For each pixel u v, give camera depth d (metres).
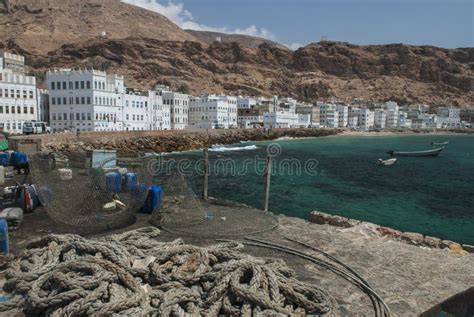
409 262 9.53
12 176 18.91
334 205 29.20
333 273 8.77
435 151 75.56
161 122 95.94
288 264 9.23
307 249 10.36
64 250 8.29
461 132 199.62
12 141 25.84
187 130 86.31
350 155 74.69
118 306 6.05
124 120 77.94
